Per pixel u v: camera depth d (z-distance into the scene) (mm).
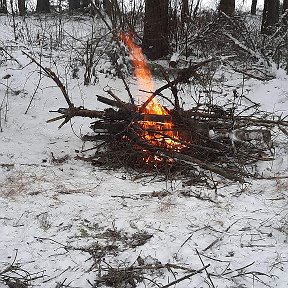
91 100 8867
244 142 5988
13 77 9320
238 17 13062
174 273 3594
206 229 4273
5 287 3396
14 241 4004
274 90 10164
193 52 12719
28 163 5863
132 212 4586
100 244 3992
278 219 4504
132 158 5883
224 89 10359
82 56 10445
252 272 3551
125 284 3477
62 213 4523
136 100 9180
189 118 6062
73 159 6074
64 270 3627
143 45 12195
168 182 5414
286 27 13383
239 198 4988
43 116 7750
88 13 17484
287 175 5613
